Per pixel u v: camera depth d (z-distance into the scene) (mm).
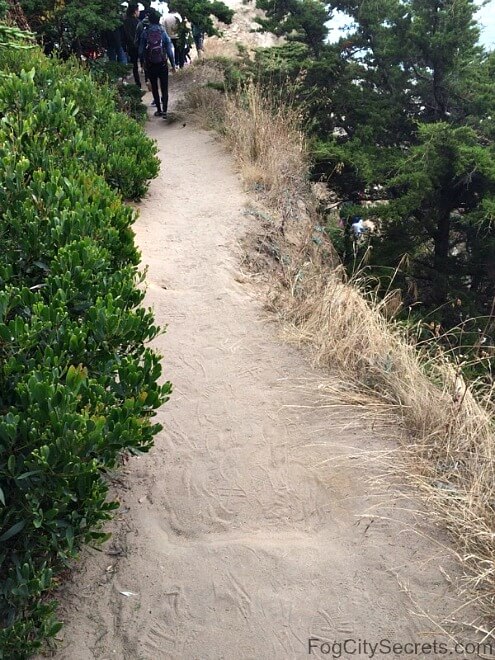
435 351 4867
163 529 3242
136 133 7953
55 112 5746
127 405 2705
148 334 3350
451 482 3348
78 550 2834
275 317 5090
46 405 2482
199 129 10695
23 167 3666
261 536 3170
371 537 3092
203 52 16406
